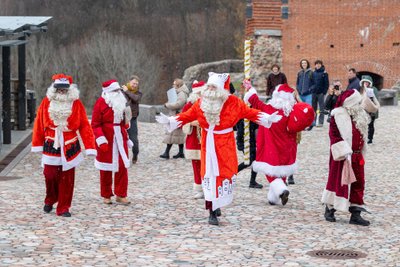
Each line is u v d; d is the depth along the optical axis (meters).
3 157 19.59
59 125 12.06
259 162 13.30
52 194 12.42
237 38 94.31
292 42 43.78
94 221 11.86
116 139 13.15
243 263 9.42
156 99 92.69
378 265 9.46
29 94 27.30
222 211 12.84
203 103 11.84
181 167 18.12
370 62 43.72
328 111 19.80
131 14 99.06
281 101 13.15
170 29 98.50
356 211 11.97
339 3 43.53
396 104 37.09
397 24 43.53
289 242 10.67
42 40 86.75
